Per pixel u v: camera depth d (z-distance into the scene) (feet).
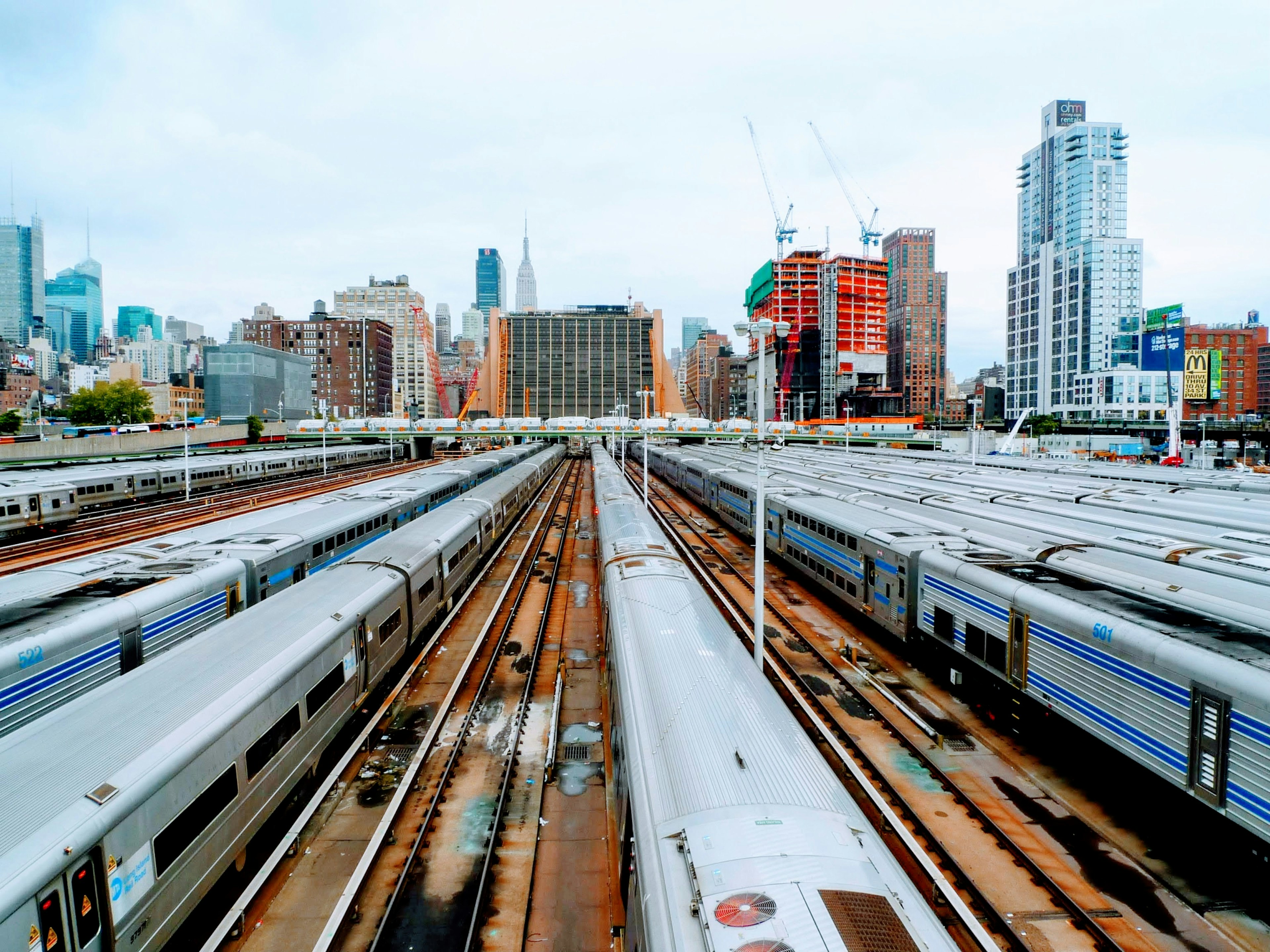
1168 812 42.55
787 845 25.26
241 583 62.85
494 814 45.11
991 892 38.70
